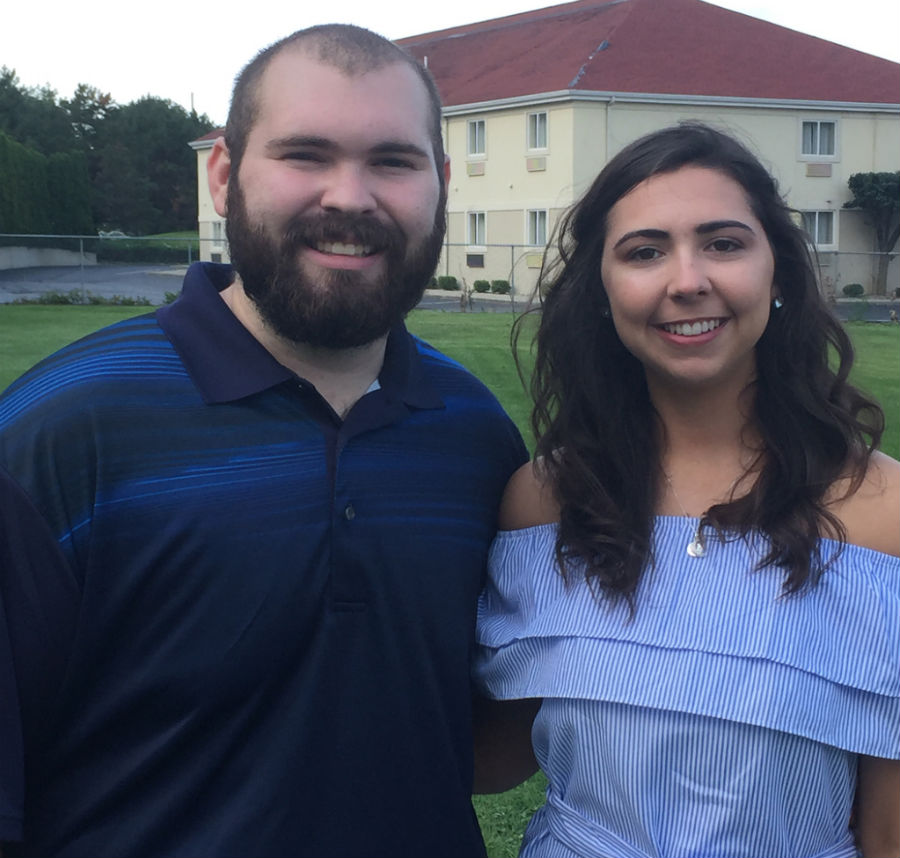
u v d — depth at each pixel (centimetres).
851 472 200
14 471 180
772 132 3212
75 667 182
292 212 187
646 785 192
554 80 3100
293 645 187
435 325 1967
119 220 6844
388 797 194
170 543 182
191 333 193
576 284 215
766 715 185
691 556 199
